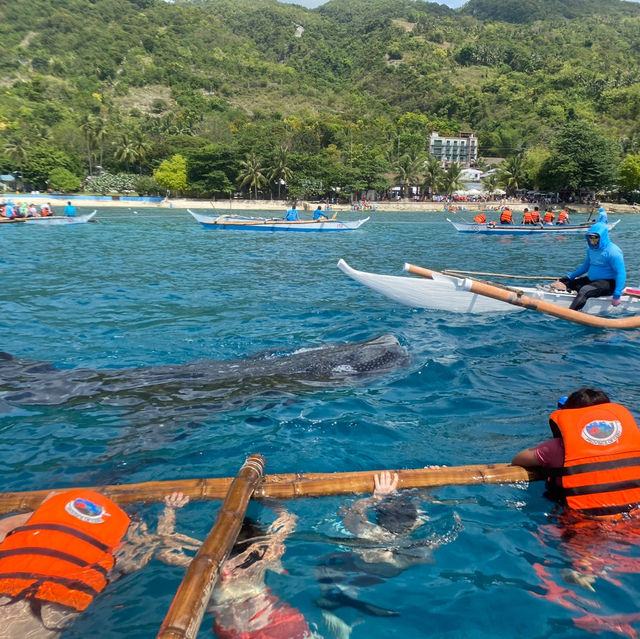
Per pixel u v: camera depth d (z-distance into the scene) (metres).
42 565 2.62
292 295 11.60
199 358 7.04
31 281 12.91
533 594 2.86
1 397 5.59
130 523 3.23
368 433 4.84
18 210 31.38
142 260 17.31
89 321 9.05
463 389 5.95
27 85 140.12
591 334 8.52
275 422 5.05
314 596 2.83
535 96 164.62
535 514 3.56
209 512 3.52
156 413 5.24
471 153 129.50
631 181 84.94
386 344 6.99
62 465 4.28
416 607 2.78
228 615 2.65
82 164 89.88
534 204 84.94
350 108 179.00
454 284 9.55
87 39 189.38
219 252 20.17
